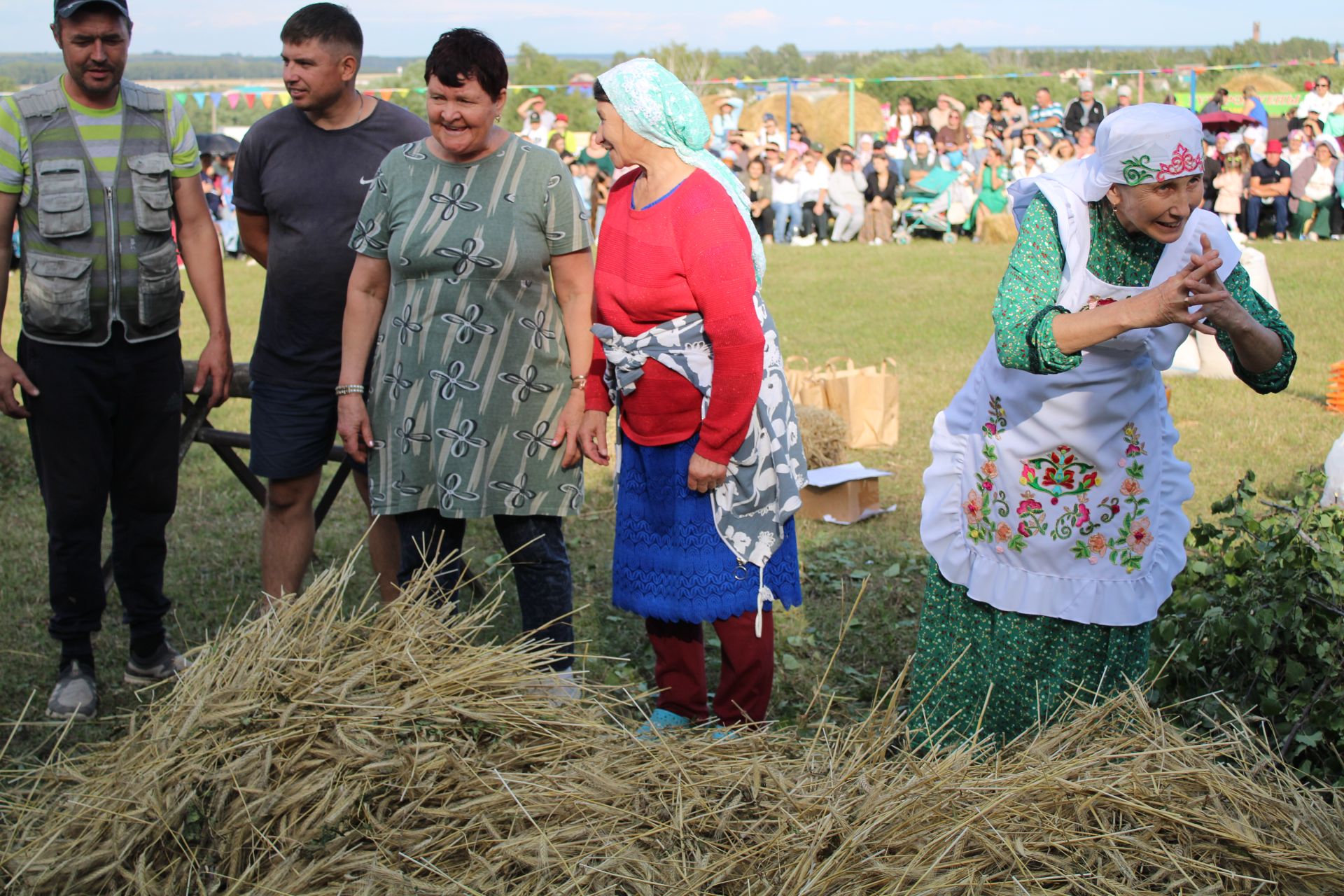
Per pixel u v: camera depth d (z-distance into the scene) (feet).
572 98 109.81
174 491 13.44
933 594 11.02
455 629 10.41
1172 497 10.37
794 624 15.15
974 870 8.16
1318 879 8.16
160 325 12.90
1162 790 8.91
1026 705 10.53
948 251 57.11
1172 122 8.80
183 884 8.23
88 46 11.80
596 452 12.18
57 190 12.10
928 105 111.45
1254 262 30.50
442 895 8.09
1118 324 8.75
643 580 11.55
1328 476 16.60
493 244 11.82
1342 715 10.64
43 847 8.32
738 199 10.85
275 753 8.89
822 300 44.86
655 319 10.94
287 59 12.80
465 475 12.12
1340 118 62.80
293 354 13.48
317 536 18.66
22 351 12.65
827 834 8.55
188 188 13.20
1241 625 11.07
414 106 87.81
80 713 12.78
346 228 13.19
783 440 11.18
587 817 8.82
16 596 16.08
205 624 15.24
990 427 10.27
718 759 9.66
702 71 104.12
